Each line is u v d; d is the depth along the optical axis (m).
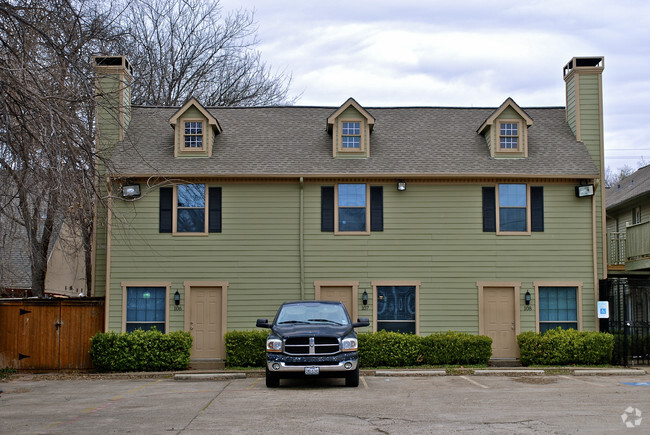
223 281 21.59
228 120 24.50
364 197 22.03
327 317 16.39
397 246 21.81
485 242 21.84
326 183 22.02
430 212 21.92
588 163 22.20
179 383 17.47
